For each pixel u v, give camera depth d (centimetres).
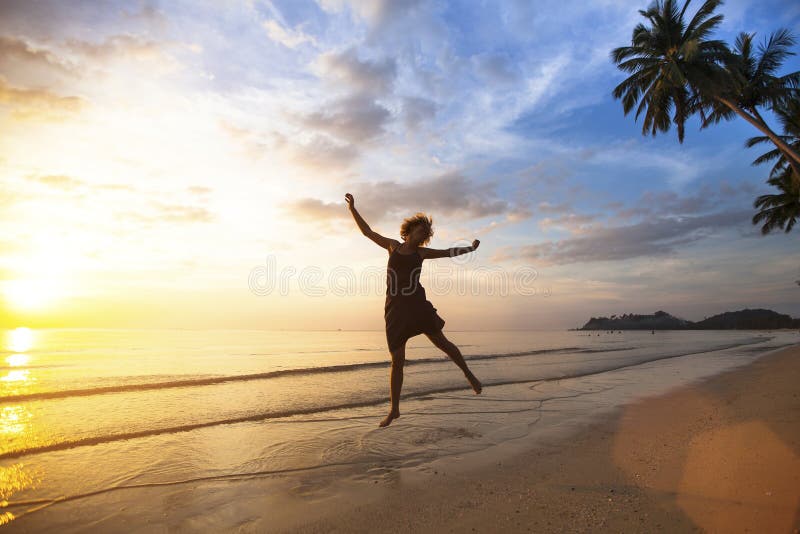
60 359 1902
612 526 254
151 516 297
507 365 1538
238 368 1481
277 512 302
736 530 234
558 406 701
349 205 364
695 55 2080
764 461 354
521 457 426
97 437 510
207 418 622
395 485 353
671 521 255
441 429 546
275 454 445
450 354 349
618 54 2392
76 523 287
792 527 230
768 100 2433
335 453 448
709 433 477
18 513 302
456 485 349
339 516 293
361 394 849
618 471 365
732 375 1122
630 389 895
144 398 809
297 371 1303
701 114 2484
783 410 578
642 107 2498
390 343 354
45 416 641
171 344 3559
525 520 273
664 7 2216
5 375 1212
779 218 3341
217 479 371
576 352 2461
